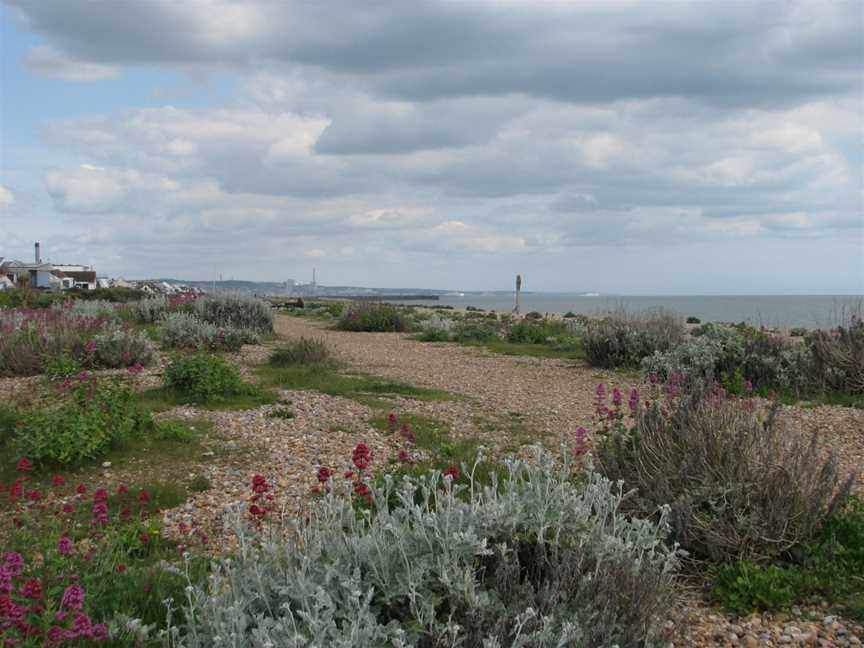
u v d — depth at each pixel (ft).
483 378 47.09
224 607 10.65
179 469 24.45
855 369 38.24
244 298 76.13
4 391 37.76
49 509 19.66
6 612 10.39
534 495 13.58
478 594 10.94
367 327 91.86
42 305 102.06
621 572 11.92
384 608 11.07
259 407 34.55
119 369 45.70
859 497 20.06
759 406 33.40
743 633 13.48
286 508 19.75
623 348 52.75
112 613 12.54
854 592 14.70
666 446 18.06
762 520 15.92
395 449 26.68
